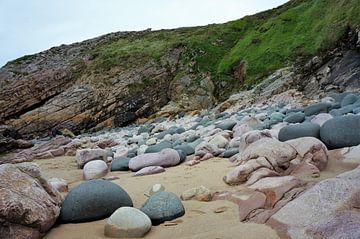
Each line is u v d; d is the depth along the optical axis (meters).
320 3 29.23
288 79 22.73
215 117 17.27
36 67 34.03
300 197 3.44
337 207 3.11
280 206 3.57
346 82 19.75
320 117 8.41
